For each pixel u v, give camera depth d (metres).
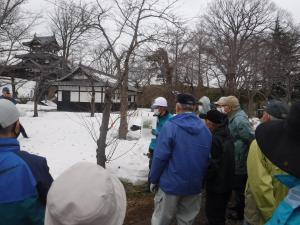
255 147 3.34
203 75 30.53
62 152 11.10
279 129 1.81
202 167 4.26
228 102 5.63
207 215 4.95
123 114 12.62
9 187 2.32
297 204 1.72
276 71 34.56
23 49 14.90
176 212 4.43
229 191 4.82
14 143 2.51
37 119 22.78
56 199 1.57
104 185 1.61
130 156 9.74
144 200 6.81
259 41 35.25
